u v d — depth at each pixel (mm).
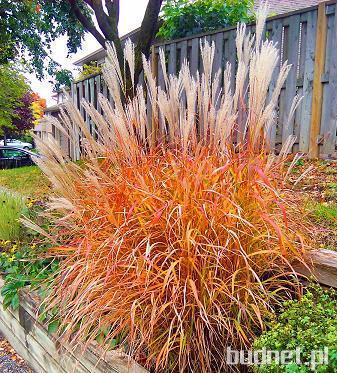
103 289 1350
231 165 1366
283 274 1349
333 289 1354
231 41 3486
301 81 3158
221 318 1199
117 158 1557
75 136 1742
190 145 1504
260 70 1362
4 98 11031
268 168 1388
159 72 4160
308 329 1060
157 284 1239
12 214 2555
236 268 1310
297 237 1423
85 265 1414
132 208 1263
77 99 5438
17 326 2008
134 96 1680
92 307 1342
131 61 1677
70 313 1448
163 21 4832
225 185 1338
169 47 4066
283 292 1433
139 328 1310
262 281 1371
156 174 1455
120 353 1356
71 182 1675
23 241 2439
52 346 1646
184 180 1311
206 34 3668
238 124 1522
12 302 1955
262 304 1299
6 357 2031
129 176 1466
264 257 1379
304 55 3117
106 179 1514
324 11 2949
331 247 1604
